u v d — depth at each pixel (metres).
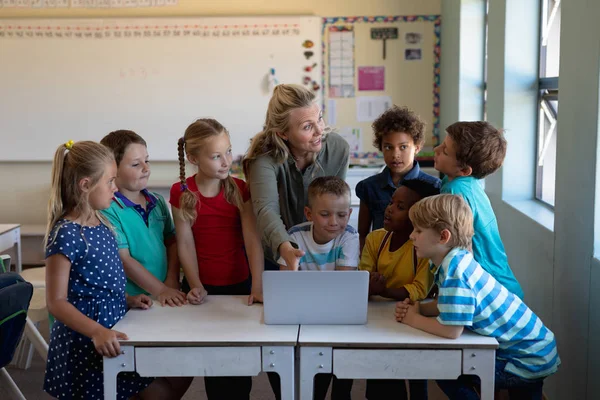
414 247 2.19
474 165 2.31
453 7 4.91
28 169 5.85
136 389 2.22
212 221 2.45
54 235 2.06
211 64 5.69
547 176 3.42
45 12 5.71
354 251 2.25
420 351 1.90
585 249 2.27
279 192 2.48
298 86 2.30
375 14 5.64
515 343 2.02
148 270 2.40
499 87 3.62
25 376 3.29
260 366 1.93
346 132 5.78
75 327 1.99
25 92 5.74
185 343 1.93
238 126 5.76
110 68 5.70
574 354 2.40
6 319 1.93
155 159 5.79
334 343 1.90
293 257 2.06
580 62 2.28
